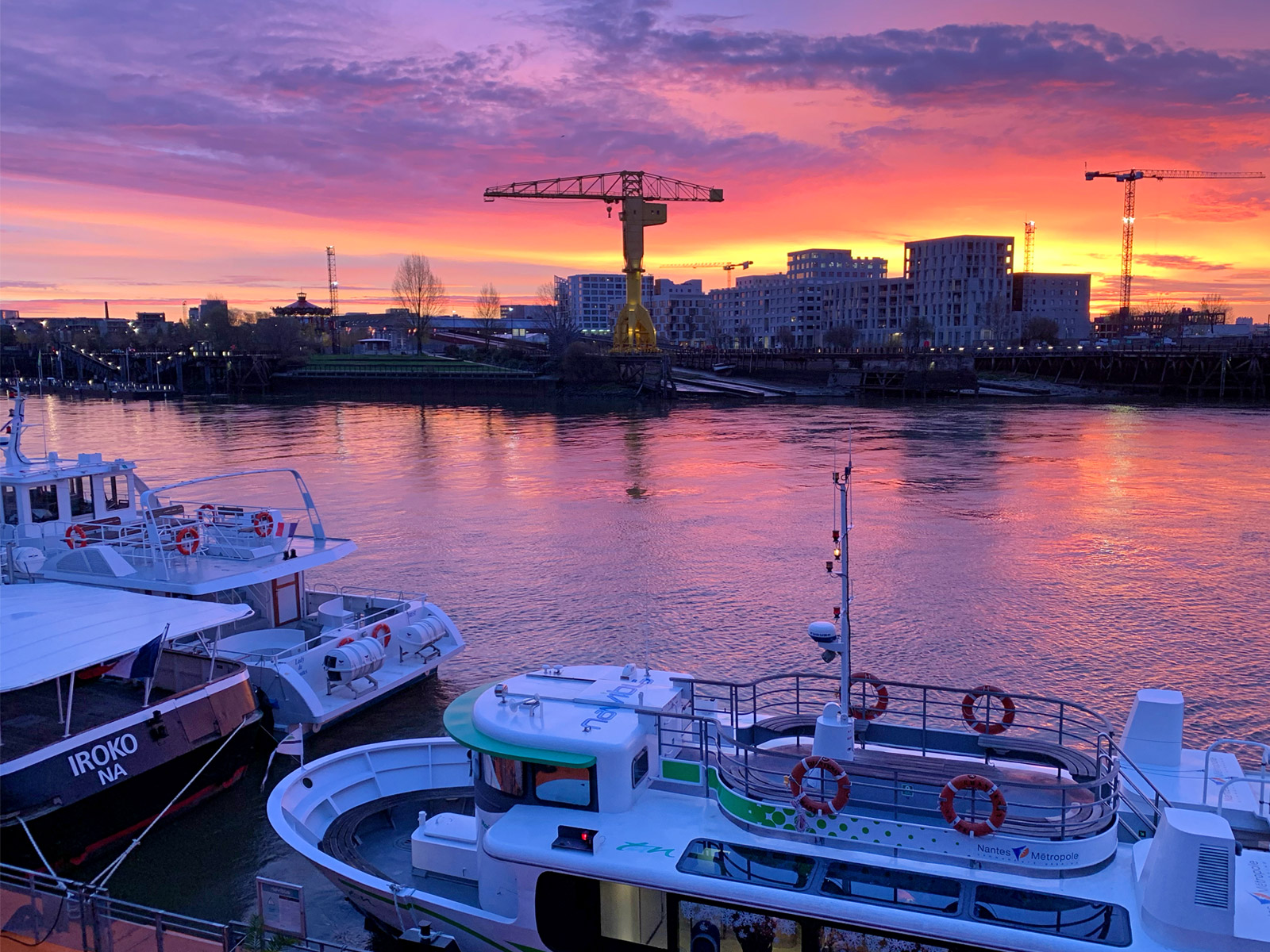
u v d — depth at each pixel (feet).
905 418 405.80
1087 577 136.36
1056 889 41.34
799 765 45.52
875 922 41.47
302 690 80.23
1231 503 193.36
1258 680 96.78
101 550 90.17
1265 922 37.83
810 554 152.46
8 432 104.83
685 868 44.83
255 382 651.25
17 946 46.03
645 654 105.91
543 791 49.65
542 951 48.03
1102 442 304.30
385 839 62.13
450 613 121.49
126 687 79.00
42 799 61.11
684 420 412.77
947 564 144.46
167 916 53.11
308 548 101.45
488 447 312.71
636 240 587.68
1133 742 53.47
